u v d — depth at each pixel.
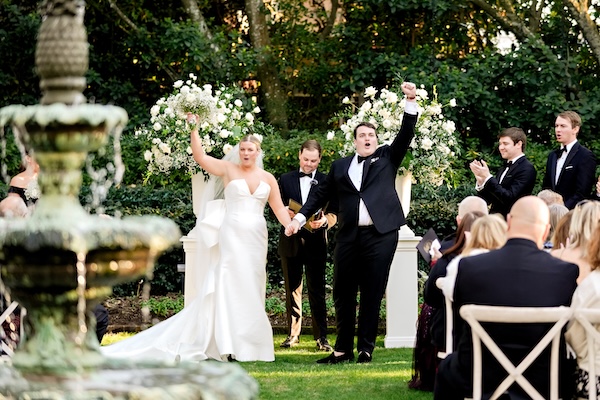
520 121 15.52
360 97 17.11
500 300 4.84
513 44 15.96
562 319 4.72
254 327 8.60
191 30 15.91
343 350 8.46
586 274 5.60
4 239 3.49
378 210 8.30
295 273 9.52
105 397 3.35
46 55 3.73
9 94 16.23
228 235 8.70
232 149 9.11
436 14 16.31
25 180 8.65
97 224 3.58
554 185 9.30
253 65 16.19
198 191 9.68
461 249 6.28
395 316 9.48
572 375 5.10
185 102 9.35
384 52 16.56
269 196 8.92
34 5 16.72
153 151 9.66
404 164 9.31
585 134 15.27
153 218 3.78
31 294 3.67
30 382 3.55
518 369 4.74
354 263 8.35
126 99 16.39
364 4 16.41
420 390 7.01
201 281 9.01
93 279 3.63
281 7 17.25
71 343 3.74
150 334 8.87
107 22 16.78
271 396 6.83
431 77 15.34
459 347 5.11
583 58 16.86
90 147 3.77
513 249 4.93
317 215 9.11
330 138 9.91
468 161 14.84
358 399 6.70
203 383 3.56
